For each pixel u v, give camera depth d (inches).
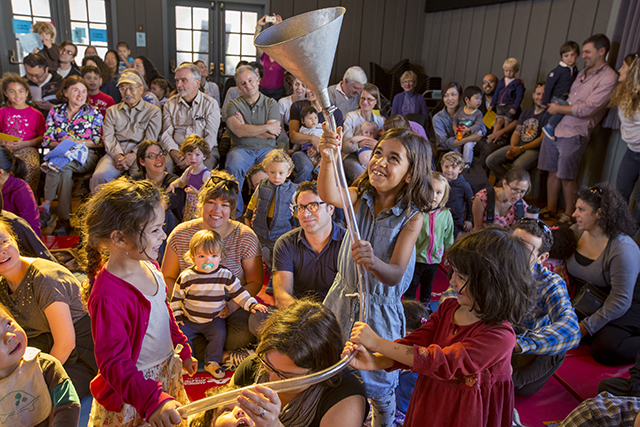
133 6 296.2
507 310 43.9
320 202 82.8
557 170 187.5
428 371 44.2
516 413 77.0
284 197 124.3
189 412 39.6
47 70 209.5
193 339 92.0
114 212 44.7
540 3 232.7
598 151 191.0
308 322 42.4
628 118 152.3
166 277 98.2
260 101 171.3
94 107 173.0
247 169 166.6
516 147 204.5
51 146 167.9
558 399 86.4
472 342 44.8
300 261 88.3
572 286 108.8
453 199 147.8
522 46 246.2
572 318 73.6
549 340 71.5
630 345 95.3
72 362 75.8
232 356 90.4
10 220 81.0
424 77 315.3
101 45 302.2
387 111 288.0
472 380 45.2
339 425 41.1
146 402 43.3
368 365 47.2
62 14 289.7
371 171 57.2
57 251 133.6
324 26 37.6
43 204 158.2
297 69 40.4
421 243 113.3
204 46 314.8
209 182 94.9
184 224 96.9
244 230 97.7
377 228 59.4
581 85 176.2
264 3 310.8
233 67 322.0
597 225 98.8
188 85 166.4
